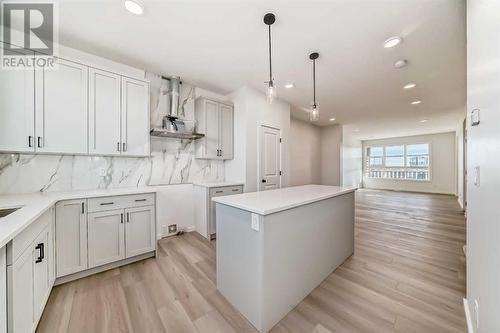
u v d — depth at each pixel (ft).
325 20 6.10
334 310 5.21
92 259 6.77
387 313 5.04
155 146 10.17
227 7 5.65
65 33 6.81
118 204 7.32
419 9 5.63
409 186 29.22
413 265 7.46
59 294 5.77
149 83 8.87
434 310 5.11
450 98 13.01
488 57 3.15
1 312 3.31
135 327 4.63
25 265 4.04
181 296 5.74
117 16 6.01
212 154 11.18
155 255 8.18
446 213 15.47
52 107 6.61
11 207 5.10
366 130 25.04
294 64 8.79
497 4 2.82
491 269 3.04
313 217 6.15
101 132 7.57
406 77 9.99
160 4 5.54
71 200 6.40
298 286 5.54
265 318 4.58
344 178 28.71
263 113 12.25
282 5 5.56
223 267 5.76
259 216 4.57
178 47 7.63
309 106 14.98
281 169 13.35
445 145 26.45
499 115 2.73
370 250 8.81
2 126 5.87
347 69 9.18
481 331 3.51
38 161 7.22
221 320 4.88
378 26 6.34
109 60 8.55
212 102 11.18
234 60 8.55
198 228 11.05
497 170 2.80
